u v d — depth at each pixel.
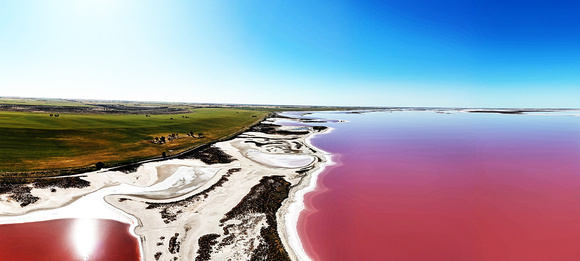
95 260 17.25
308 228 22.09
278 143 57.75
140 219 22.45
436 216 24.31
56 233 19.98
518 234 21.27
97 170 33.09
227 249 18.62
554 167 39.41
